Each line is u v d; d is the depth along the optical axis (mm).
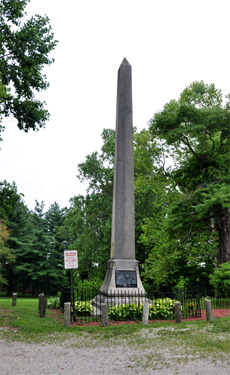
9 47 17094
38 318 11609
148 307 10602
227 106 17312
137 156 24375
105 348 7512
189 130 17344
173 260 21031
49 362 6426
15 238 55156
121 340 8266
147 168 23156
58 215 64875
